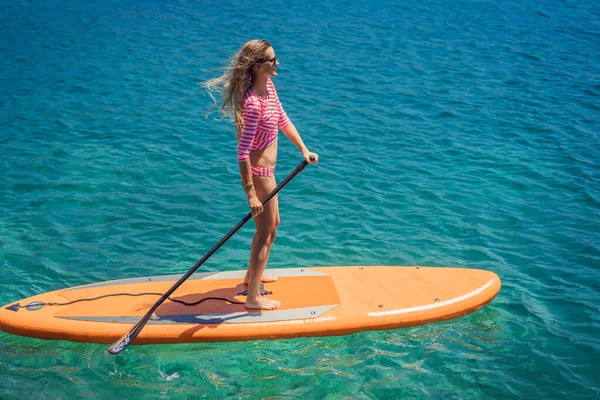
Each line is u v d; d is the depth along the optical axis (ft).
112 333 16.72
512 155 30.25
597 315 18.33
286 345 17.01
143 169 27.94
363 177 27.58
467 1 66.69
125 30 51.44
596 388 15.47
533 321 18.15
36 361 16.25
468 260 21.39
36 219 23.52
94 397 14.99
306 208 24.77
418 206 25.05
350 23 55.83
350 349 16.92
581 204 25.46
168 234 22.77
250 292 17.37
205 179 27.22
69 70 41.60
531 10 63.41
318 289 18.51
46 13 56.59
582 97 39.09
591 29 56.34
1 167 27.66
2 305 18.38
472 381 15.74
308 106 36.27
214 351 16.74
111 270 20.49
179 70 42.11
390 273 19.49
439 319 17.93
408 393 15.31
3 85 38.52
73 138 31.19
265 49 15.29
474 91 39.78
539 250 21.97
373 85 40.32
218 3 61.62
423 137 32.35
